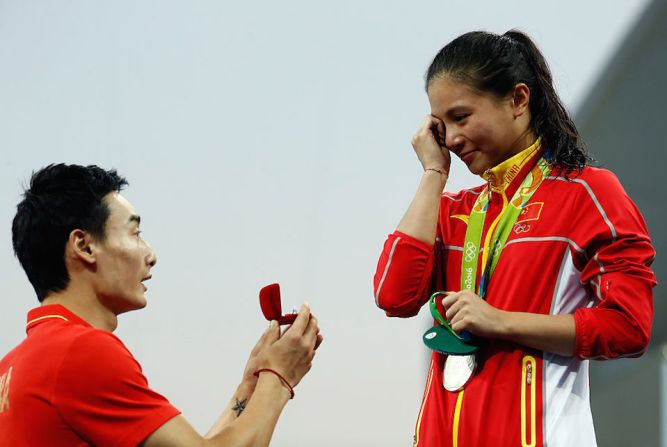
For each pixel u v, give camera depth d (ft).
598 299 23.08
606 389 48.11
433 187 24.68
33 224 24.08
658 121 45.03
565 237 22.88
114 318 25.00
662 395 47.85
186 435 22.57
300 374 25.29
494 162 24.07
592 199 22.93
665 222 46.96
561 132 24.07
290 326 25.38
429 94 24.25
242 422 23.68
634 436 47.70
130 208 24.94
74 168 24.62
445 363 24.00
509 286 23.09
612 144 45.62
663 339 48.44
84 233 24.12
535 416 22.29
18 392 22.30
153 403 22.63
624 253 22.39
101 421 22.20
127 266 24.45
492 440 22.38
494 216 24.12
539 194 23.62
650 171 46.03
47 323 23.47
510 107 23.62
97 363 22.29
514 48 23.99
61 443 22.22
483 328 22.18
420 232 24.21
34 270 24.44
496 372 22.89
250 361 25.99
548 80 24.47
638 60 44.73
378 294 24.38
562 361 22.80
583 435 22.40
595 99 44.83
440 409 23.40
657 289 48.44
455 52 23.82
